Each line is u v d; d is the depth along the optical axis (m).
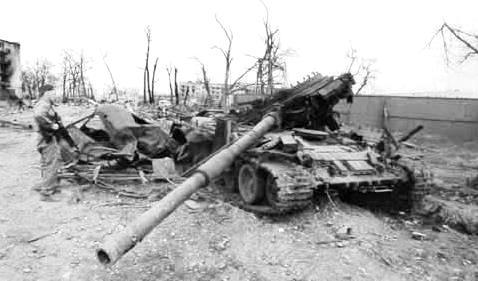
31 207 6.65
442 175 11.93
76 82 75.56
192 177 5.27
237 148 6.28
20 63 35.56
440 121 19.56
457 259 5.33
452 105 19.19
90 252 5.07
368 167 7.11
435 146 18.05
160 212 4.46
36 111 7.21
